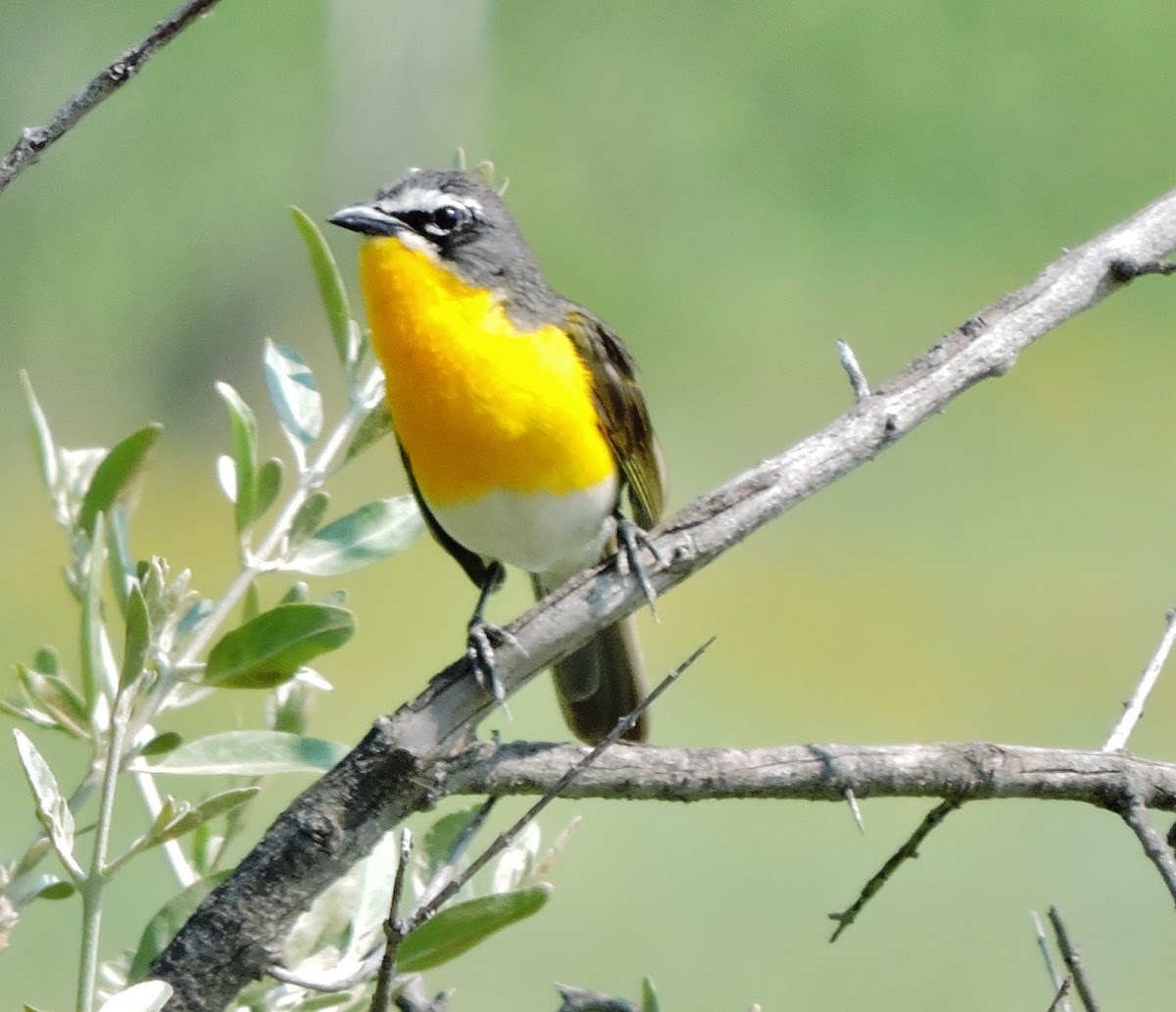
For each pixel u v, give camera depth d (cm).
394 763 413
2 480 2264
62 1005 924
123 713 395
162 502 2267
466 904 409
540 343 602
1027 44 2994
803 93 3080
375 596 1838
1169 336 2575
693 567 461
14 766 1227
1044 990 1098
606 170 3069
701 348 2764
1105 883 1216
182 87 2992
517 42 3120
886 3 2984
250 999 424
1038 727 1617
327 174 2967
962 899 1196
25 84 2977
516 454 602
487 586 679
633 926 1142
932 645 1792
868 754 436
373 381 495
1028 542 2067
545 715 1512
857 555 2028
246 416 445
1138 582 1959
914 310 2802
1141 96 2984
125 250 2931
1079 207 2961
